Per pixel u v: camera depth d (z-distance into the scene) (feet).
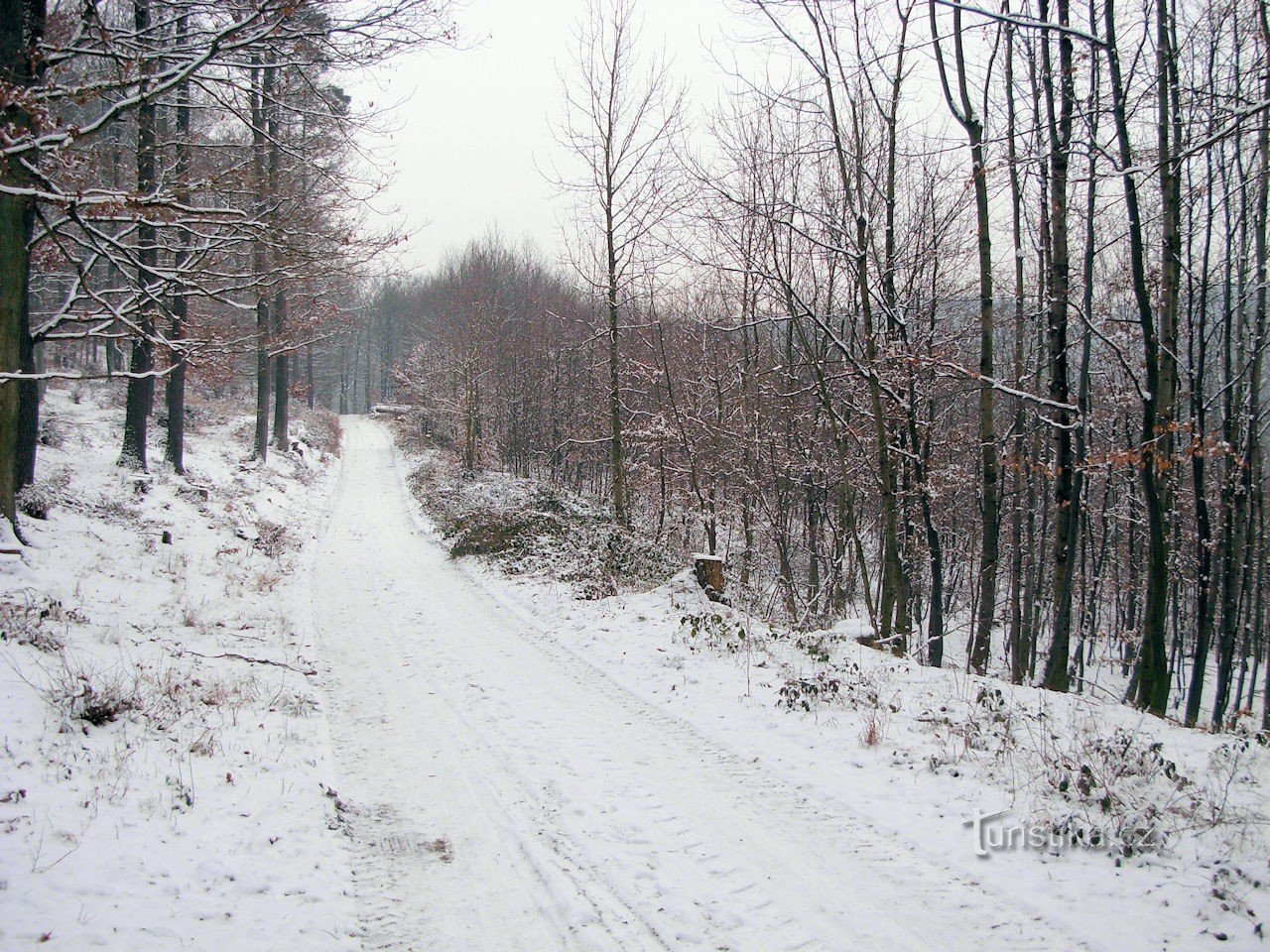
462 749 24.53
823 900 15.65
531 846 18.06
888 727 25.54
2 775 16.78
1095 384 67.87
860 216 45.50
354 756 24.00
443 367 154.30
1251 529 66.85
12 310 31.73
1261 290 52.65
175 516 58.54
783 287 48.70
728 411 74.74
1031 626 81.00
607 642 38.19
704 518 69.15
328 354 206.90
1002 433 72.28
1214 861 16.93
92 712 20.92
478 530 68.03
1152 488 36.45
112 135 39.78
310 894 15.47
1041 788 20.42
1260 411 60.34
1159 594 36.35
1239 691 75.97
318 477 116.98
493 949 14.17
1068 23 36.29
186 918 13.70
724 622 39.42
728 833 18.65
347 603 48.55
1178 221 39.19
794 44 44.98
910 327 59.06
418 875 16.87
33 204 26.53
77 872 14.17
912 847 17.74
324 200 39.22
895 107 47.16
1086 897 15.58
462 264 163.22
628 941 14.37
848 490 53.31
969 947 14.02
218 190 33.88
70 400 92.84
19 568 33.01
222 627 37.27
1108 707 28.71
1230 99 25.41
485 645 38.78
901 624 47.19
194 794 18.43
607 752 24.25
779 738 25.12
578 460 118.62
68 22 30.91
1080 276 55.77
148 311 36.01
